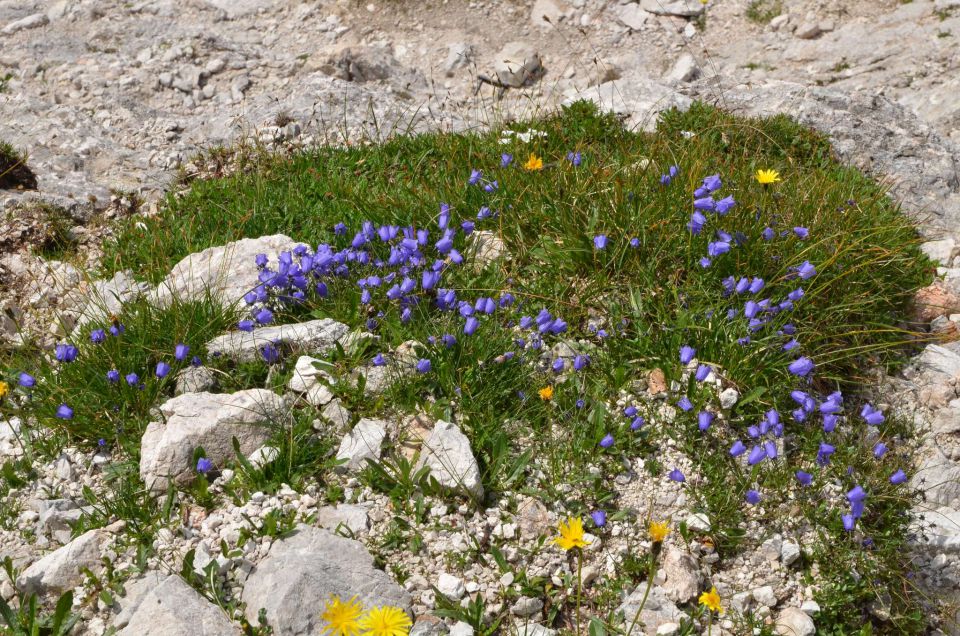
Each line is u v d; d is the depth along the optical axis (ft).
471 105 12.52
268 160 9.62
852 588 7.18
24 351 7.86
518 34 14.23
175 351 7.55
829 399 7.35
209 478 7.23
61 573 6.94
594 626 6.89
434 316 7.69
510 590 6.97
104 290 8.34
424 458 7.23
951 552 7.39
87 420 7.38
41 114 10.52
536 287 7.86
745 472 7.37
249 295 7.79
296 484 7.18
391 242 7.98
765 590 7.13
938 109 11.69
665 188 8.16
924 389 7.97
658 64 13.46
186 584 6.88
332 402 7.41
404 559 7.03
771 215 8.13
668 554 7.14
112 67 11.95
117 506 7.13
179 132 10.65
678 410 7.47
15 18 13.47
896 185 9.84
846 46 13.24
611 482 7.29
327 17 14.40
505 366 7.48
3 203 9.03
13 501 7.20
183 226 8.77
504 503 7.19
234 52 12.60
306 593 6.82
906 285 8.39
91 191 9.39
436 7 14.62
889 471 7.52
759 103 10.73
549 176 8.57
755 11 14.30
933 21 13.30
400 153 9.44
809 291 7.88
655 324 7.73
